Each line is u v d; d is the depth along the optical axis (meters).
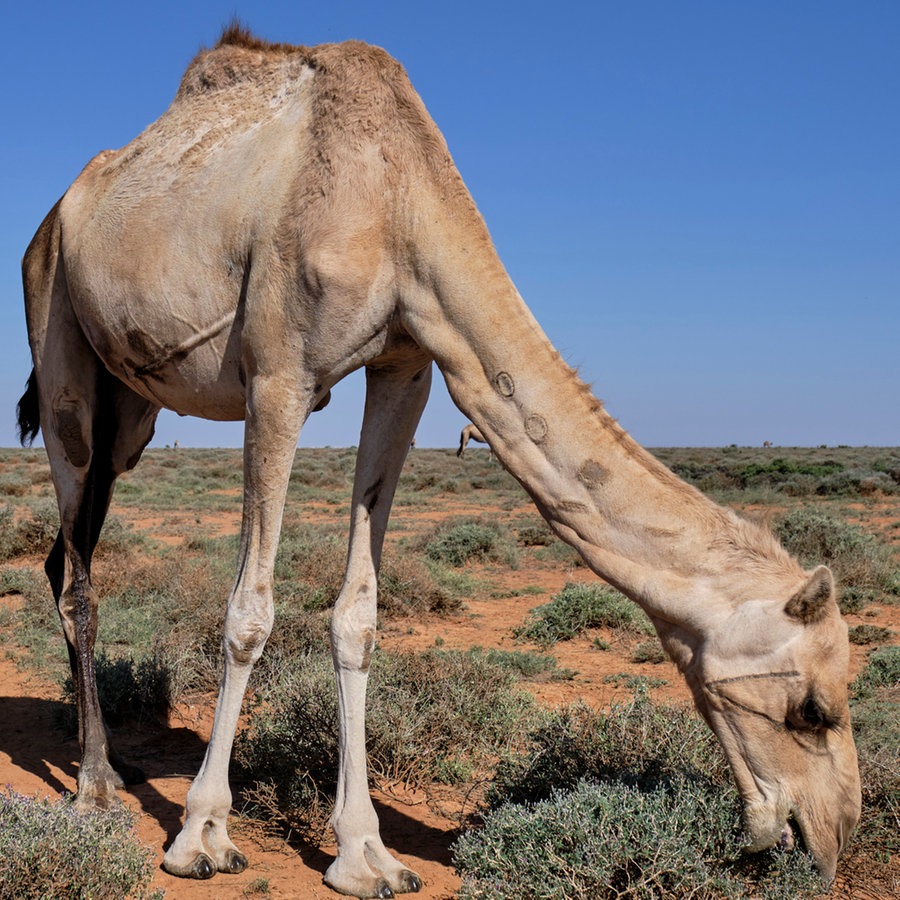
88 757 4.86
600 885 3.48
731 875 3.61
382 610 10.78
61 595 5.20
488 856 3.68
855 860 4.12
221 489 37.03
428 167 3.81
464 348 3.73
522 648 9.22
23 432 5.92
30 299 5.50
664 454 70.62
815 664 3.24
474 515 24.64
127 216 4.62
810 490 33.16
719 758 4.36
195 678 7.21
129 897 3.64
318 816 4.53
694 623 3.41
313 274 3.80
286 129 4.14
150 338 4.57
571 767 4.45
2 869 3.31
